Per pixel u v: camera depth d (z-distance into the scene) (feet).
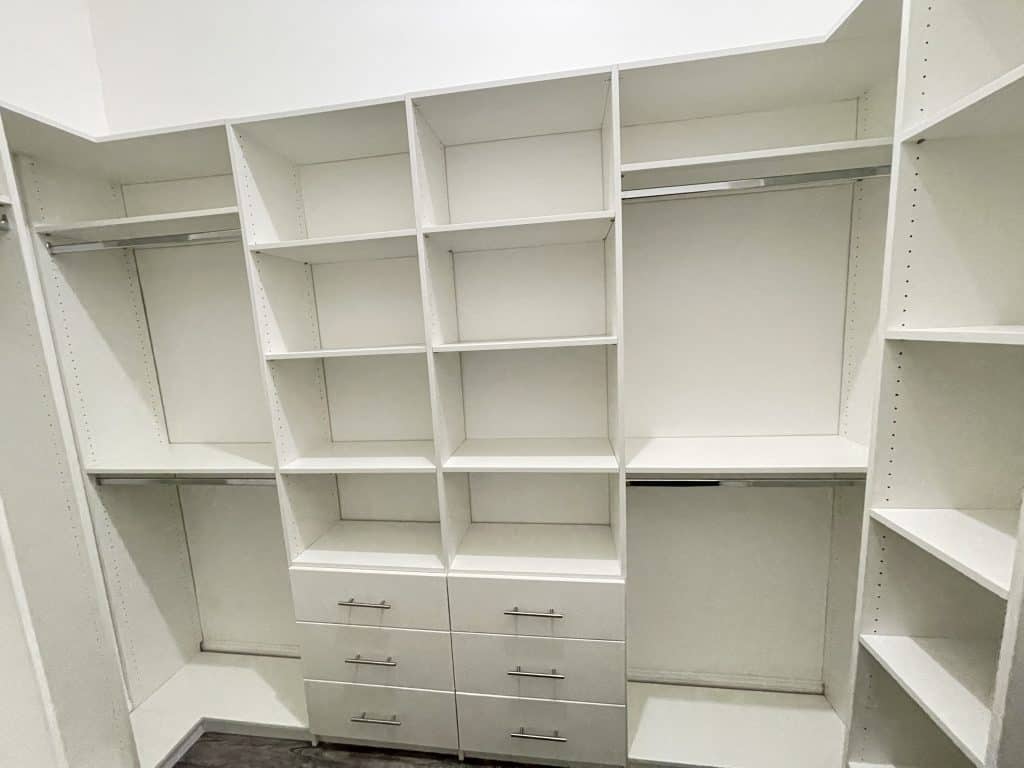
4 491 4.06
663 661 6.04
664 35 4.88
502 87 4.11
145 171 5.69
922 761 3.77
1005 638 2.38
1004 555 2.78
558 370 5.63
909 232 3.19
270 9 5.45
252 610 6.86
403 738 5.28
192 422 6.45
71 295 5.47
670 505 5.73
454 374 5.45
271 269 5.11
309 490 5.64
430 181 4.86
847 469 4.29
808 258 5.06
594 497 5.79
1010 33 3.02
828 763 4.86
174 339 6.30
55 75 5.35
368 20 5.30
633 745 5.10
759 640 5.82
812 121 4.80
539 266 5.48
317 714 5.42
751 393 5.37
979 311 3.27
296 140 4.98
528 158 5.29
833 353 5.16
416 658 5.09
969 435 3.37
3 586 4.06
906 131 3.08
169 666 6.47
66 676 4.28
